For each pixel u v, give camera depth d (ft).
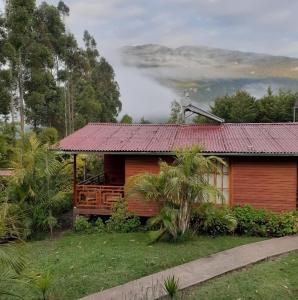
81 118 138.21
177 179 31.99
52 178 40.55
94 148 40.06
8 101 92.43
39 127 116.67
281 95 141.90
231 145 39.75
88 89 142.61
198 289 23.32
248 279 24.63
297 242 32.99
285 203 39.86
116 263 28.25
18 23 92.89
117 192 42.52
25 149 41.16
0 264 16.17
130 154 40.29
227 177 41.04
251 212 37.11
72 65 138.62
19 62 96.37
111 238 36.47
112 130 48.19
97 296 22.45
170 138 43.73
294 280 24.22
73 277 25.58
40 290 21.54
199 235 36.17
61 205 45.27
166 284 22.00
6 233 19.49
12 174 38.52
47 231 40.06
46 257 30.42
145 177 34.19
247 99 139.85
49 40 116.47
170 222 33.50
